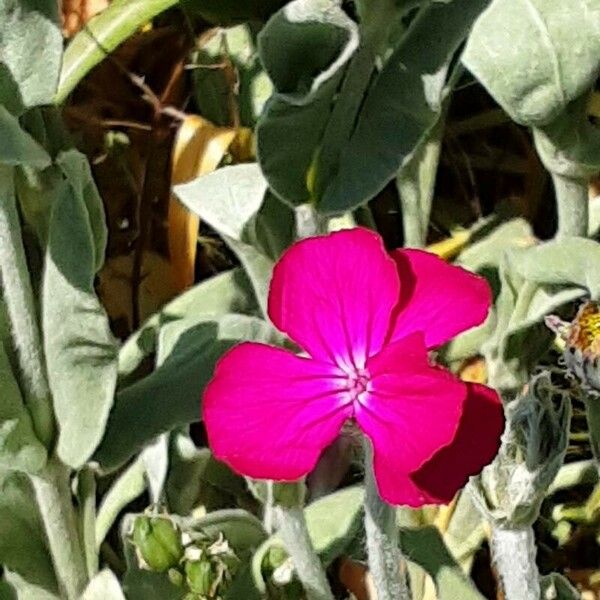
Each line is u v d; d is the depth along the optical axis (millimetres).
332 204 149
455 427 103
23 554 171
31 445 155
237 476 204
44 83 140
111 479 211
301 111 140
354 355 115
